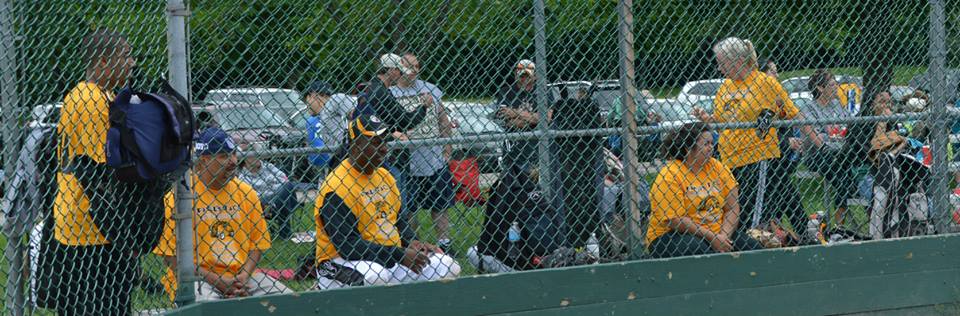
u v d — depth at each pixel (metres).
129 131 13.87
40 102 14.59
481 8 18.17
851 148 21.22
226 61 16.14
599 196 19.44
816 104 21.47
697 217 19.67
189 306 15.57
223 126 16.67
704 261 18.83
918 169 21.81
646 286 18.44
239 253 17.20
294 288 18.44
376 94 17.52
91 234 14.98
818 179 21.97
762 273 19.23
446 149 19.36
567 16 19.06
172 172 14.57
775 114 20.55
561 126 19.39
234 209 17.12
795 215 21.48
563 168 19.44
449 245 19.47
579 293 17.98
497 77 18.94
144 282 17.09
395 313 16.83
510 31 18.58
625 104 18.39
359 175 17.78
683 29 19.39
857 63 21.02
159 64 15.53
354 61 17.20
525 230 19.22
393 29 17.44
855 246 19.89
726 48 19.70
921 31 21.14
